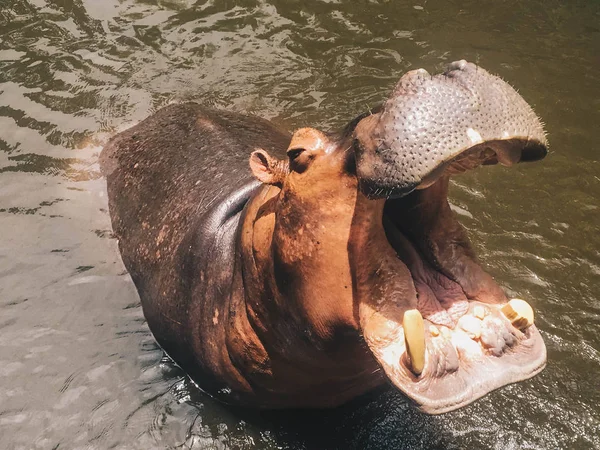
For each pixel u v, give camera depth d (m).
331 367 4.65
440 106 3.40
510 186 7.44
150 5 10.70
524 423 5.22
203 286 5.49
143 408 5.62
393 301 3.90
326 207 3.99
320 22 10.33
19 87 9.23
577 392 5.44
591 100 8.75
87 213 7.35
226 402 5.60
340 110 8.62
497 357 3.67
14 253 6.99
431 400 3.53
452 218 4.16
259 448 5.29
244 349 5.00
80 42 10.02
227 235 5.46
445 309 3.92
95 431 5.47
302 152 4.04
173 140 7.24
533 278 6.39
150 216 6.62
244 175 6.11
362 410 5.34
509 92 3.51
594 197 7.31
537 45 9.83
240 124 7.43
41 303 6.52
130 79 9.33
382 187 3.48
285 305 4.47
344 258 4.00
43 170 7.95
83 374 5.91
